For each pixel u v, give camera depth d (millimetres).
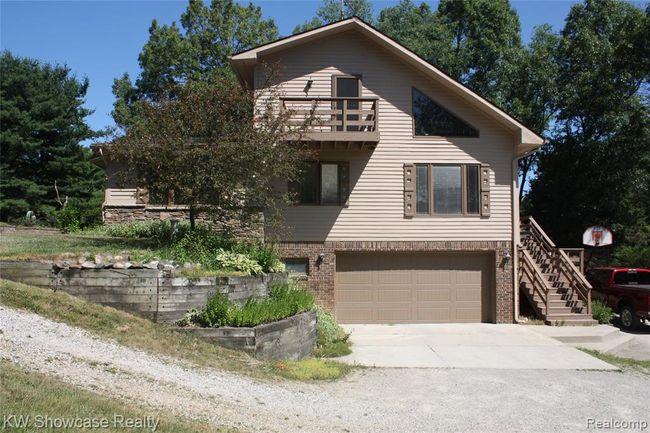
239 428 6824
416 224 18172
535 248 21266
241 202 14289
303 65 18203
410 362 12422
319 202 18047
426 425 8062
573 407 9375
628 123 29688
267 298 12430
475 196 18453
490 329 17250
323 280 17938
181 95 14086
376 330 17094
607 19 31266
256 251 13891
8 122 35000
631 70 28594
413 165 18188
